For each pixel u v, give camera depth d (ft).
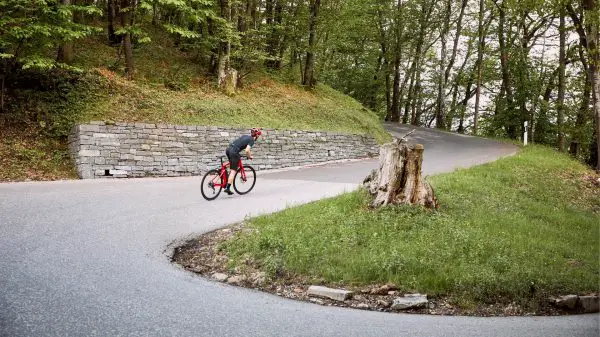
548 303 19.65
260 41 80.12
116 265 20.39
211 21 75.87
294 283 20.06
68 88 55.47
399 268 20.47
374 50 138.62
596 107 63.31
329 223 27.61
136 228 26.96
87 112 53.26
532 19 101.91
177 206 33.63
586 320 18.25
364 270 20.35
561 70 89.56
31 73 54.90
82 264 20.06
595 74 63.10
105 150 46.65
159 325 14.49
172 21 85.81
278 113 72.18
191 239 25.76
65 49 58.54
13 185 38.50
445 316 17.65
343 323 16.02
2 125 48.83
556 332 16.35
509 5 68.49
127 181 44.55
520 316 18.33
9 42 48.34
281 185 45.19
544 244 27.30
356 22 95.09
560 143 93.86
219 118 61.26
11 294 16.05
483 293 19.38
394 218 28.78
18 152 46.09
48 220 27.20
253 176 41.45
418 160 31.81
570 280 21.42
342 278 20.17
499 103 107.96
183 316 15.43
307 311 17.07
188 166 51.98
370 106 153.07
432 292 19.31
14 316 14.25
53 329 13.56
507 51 101.30
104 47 73.67
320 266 20.93
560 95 90.58
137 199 35.37
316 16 87.86
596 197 53.06
